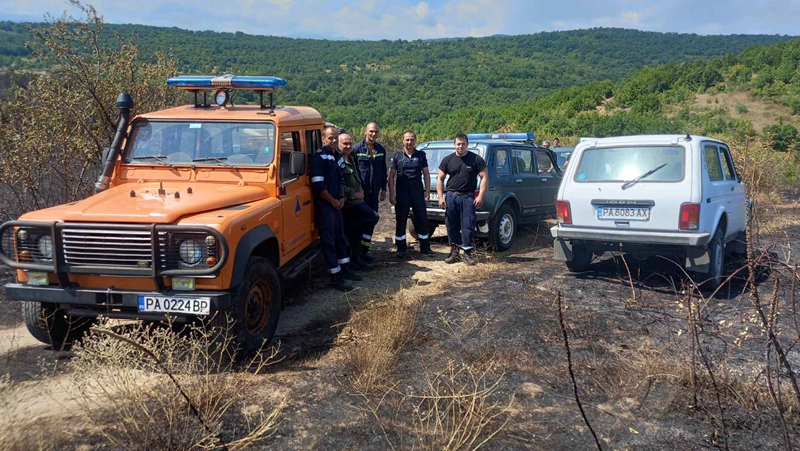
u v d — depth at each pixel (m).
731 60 117.38
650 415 3.57
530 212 9.33
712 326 4.95
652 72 113.25
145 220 4.06
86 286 4.16
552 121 92.31
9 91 8.43
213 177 5.31
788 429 3.38
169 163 5.38
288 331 5.26
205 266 4.05
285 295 6.36
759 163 13.74
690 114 90.56
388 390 3.90
